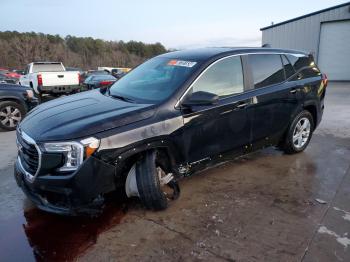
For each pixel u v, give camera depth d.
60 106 3.77
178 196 3.76
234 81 4.21
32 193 3.27
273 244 2.96
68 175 2.96
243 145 4.34
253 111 4.33
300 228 3.21
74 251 2.95
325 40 21.53
